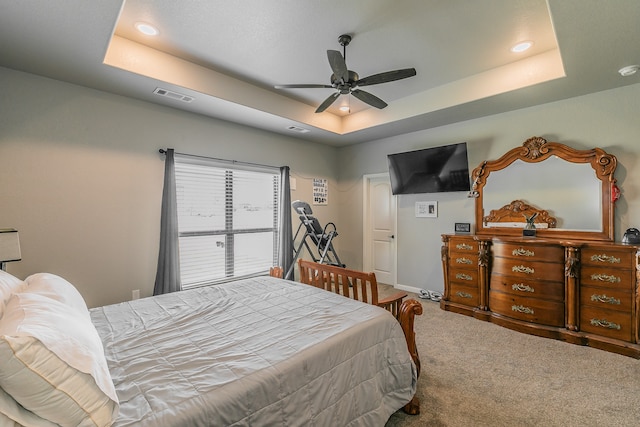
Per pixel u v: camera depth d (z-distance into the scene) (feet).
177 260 10.59
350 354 4.91
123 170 9.87
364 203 16.93
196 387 3.59
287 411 3.91
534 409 6.03
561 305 9.26
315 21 7.37
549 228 10.64
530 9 6.92
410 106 12.26
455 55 9.07
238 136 13.04
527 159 11.10
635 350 7.94
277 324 5.52
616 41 6.72
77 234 9.02
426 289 14.29
